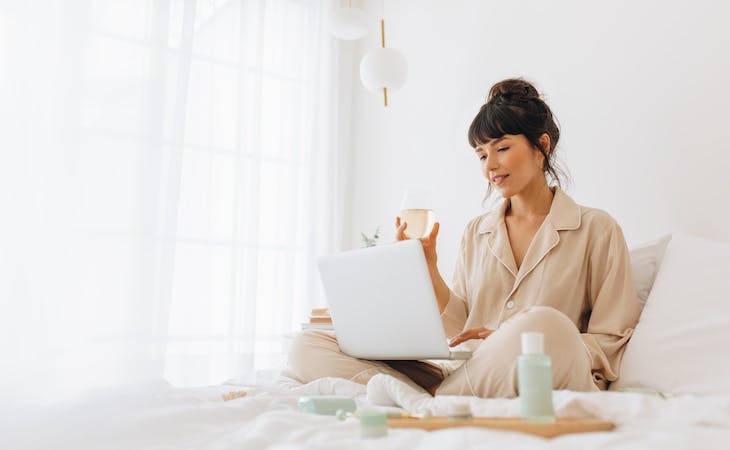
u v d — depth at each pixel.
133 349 2.49
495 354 1.17
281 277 3.21
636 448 0.67
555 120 2.38
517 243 1.70
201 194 2.97
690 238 1.68
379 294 1.36
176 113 2.86
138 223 2.61
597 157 2.22
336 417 0.98
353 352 1.52
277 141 3.29
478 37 2.78
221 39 3.13
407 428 0.85
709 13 1.95
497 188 1.64
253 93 3.20
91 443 0.92
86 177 2.51
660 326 1.43
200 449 0.86
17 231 2.28
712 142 1.91
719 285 1.45
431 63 3.02
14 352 2.18
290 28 3.42
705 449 0.69
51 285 2.31
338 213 3.40
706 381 1.28
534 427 0.77
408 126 3.12
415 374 1.57
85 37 2.54
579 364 1.16
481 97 2.73
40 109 2.41
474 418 0.85
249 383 1.69
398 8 3.26
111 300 2.48
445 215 2.83
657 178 2.04
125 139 2.64
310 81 3.45
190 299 2.88
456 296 1.76
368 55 2.45
